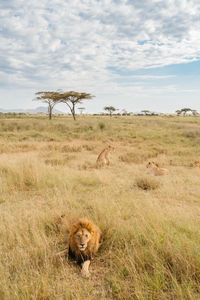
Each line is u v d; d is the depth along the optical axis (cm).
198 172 1014
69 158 1280
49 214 480
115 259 335
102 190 714
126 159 1312
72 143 1930
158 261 306
